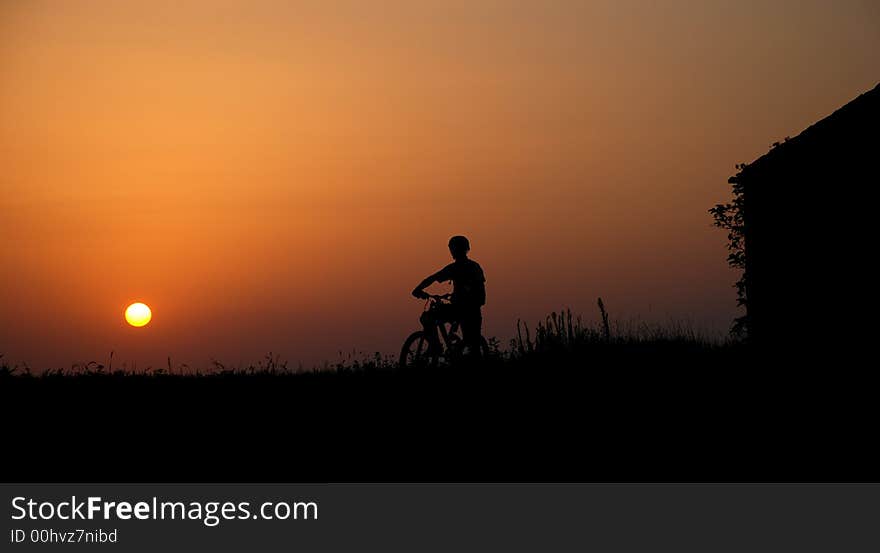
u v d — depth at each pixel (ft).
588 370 110.93
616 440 79.56
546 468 73.67
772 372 105.50
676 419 85.56
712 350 127.75
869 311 119.34
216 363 123.34
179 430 85.61
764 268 149.79
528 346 132.16
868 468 71.77
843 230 126.72
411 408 92.07
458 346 116.78
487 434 82.23
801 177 138.82
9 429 86.07
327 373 118.42
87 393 103.14
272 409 93.50
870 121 121.19
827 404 88.89
